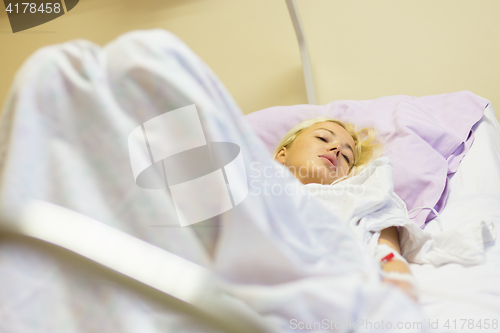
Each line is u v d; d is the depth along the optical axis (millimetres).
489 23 1762
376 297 337
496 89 1776
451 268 681
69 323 304
